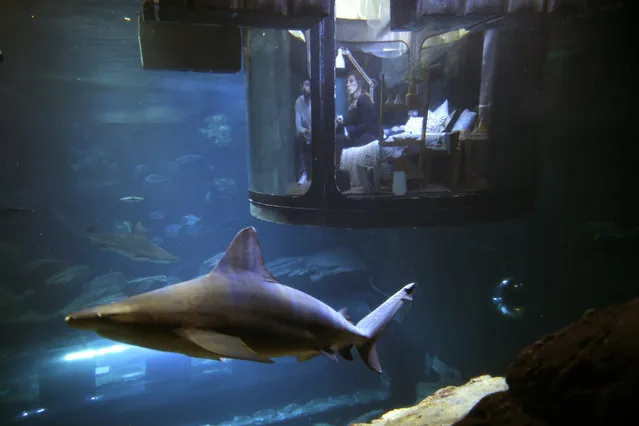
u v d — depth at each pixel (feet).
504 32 23.39
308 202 23.02
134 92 88.12
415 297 55.16
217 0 19.79
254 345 6.82
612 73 36.22
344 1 29.81
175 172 78.28
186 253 72.64
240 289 6.79
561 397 6.86
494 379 16.69
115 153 86.63
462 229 50.39
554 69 36.78
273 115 25.11
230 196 76.38
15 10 52.54
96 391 46.21
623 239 40.19
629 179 40.60
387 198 22.41
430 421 13.46
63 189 78.59
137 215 76.84
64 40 65.21
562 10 21.54
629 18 32.99
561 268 43.86
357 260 58.75
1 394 45.29
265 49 24.70
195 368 49.11
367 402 47.67
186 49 22.79
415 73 26.53
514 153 24.35
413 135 25.18
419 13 21.42
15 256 63.62
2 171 81.87
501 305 38.63
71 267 64.69
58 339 53.88
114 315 5.72
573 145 40.57
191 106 87.71
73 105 87.04
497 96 23.88
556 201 43.14
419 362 51.06
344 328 8.13
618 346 6.48
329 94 21.85
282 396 48.85
